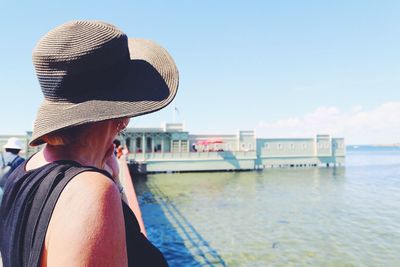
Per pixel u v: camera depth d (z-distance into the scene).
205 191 34.09
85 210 0.67
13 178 0.94
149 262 0.99
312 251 14.19
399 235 16.86
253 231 17.69
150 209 24.23
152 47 1.16
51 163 0.86
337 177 48.94
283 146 59.22
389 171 61.75
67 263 0.63
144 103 0.98
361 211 23.59
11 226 0.79
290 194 32.28
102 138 0.97
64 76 0.89
